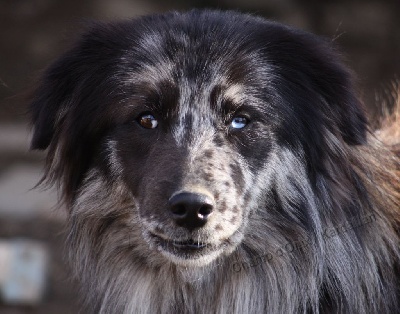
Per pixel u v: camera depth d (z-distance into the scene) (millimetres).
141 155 7879
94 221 8375
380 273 8180
